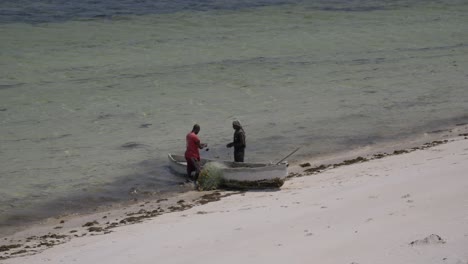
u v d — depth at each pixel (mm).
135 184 38219
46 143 46281
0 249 27750
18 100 57344
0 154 43594
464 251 18344
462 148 40938
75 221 32250
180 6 102500
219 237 24016
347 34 89000
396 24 97375
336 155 43812
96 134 48469
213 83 63906
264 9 102938
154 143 46219
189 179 38688
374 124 51406
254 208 29547
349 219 24078
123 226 29781
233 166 38000
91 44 79000
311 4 108938
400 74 69125
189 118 52719
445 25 98062
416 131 49656
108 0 105500
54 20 90938
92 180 38844
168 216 30688
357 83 64938
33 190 37062
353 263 18609
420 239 19812
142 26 89125
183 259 21562
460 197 24812
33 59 71688
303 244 21438
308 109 55531
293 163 42094
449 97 60125
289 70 69375
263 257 20516
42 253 25812
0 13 93562
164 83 63562
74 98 58188
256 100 58281
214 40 82500
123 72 67375
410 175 31922
